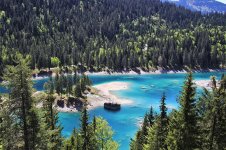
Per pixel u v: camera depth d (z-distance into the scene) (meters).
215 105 22.30
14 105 19.84
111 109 109.12
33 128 20.34
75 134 48.47
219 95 22.41
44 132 20.98
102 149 38.72
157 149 31.98
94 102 116.00
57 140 35.56
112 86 151.12
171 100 123.62
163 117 33.34
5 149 19.89
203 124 23.06
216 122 22.69
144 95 133.25
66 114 102.50
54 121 35.81
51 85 110.69
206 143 23.00
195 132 21.75
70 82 119.25
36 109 20.39
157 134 32.28
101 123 39.00
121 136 80.00
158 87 152.38
